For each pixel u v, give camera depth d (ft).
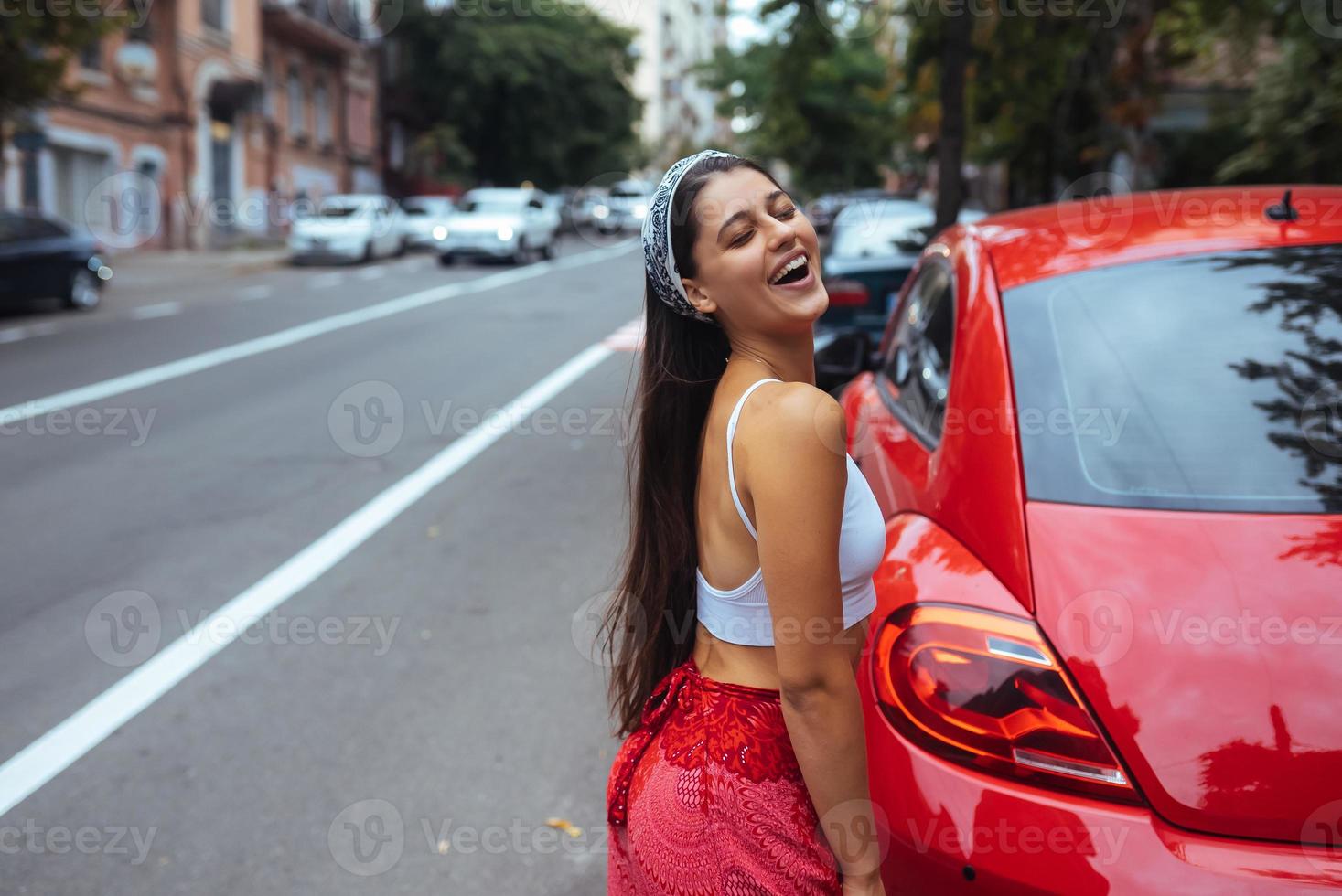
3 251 48.52
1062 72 35.91
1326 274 8.19
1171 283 8.35
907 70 36.19
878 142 91.50
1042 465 7.04
